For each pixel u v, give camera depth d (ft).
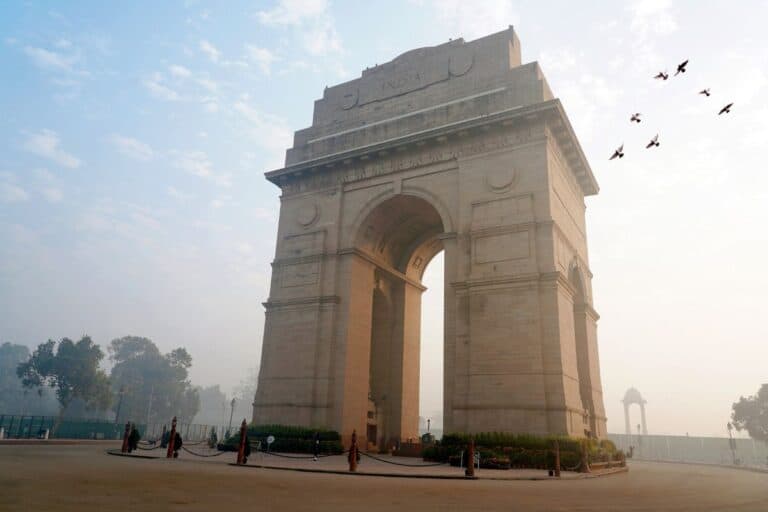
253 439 118.52
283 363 131.95
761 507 51.67
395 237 152.46
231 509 38.86
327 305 131.95
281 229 148.05
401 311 155.74
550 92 140.46
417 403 155.43
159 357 416.05
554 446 93.66
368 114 151.02
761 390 304.71
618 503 51.52
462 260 119.85
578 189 148.66
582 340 135.44
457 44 143.33
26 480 50.52
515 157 121.60
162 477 58.95
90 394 307.78
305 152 154.61
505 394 105.29
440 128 129.18
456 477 74.49
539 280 110.11
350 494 50.93
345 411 123.24
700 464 206.49
